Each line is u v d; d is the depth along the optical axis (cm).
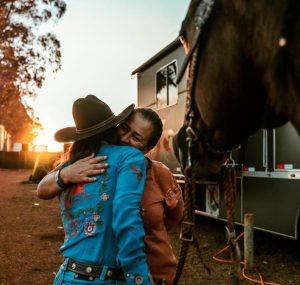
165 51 871
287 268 566
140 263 198
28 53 2702
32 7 2572
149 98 988
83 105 226
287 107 127
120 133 254
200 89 164
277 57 122
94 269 208
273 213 579
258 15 130
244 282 515
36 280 541
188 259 618
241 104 154
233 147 182
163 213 253
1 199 1434
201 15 153
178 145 191
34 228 886
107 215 212
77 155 230
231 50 145
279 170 570
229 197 190
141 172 213
